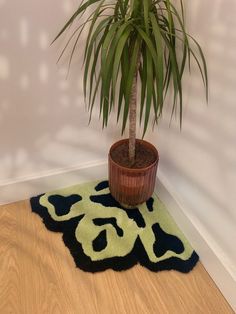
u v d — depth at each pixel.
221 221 1.28
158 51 1.05
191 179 1.44
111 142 1.71
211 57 1.13
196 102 1.27
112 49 1.08
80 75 1.43
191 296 1.33
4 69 1.30
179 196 1.57
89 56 1.17
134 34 1.13
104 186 1.78
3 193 1.63
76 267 1.40
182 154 1.46
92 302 1.29
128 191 1.53
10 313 1.24
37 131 1.52
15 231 1.53
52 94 1.44
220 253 1.32
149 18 1.09
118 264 1.41
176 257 1.44
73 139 1.62
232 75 1.05
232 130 1.10
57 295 1.31
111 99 1.19
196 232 1.44
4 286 1.32
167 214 1.64
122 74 1.19
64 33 1.30
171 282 1.37
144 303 1.30
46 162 1.65
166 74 1.28
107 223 1.57
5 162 1.55
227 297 1.31
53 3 1.22
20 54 1.29
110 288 1.34
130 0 1.13
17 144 1.52
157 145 1.69
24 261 1.41
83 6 1.15
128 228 1.56
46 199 1.69
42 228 1.55
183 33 1.14
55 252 1.45
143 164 1.51
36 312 1.25
